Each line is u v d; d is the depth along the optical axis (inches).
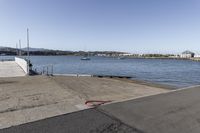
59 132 187.9
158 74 1642.5
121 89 472.4
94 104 288.5
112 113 245.6
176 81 1151.6
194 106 282.2
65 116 232.7
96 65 2972.4
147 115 241.0
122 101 306.5
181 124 214.4
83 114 240.2
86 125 205.5
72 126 202.4
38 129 194.2
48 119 222.1
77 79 633.6
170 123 216.8
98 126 203.6
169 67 2726.4
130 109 263.7
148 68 2447.1
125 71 1932.8
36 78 605.9
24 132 187.3
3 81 526.0
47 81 537.3
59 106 276.4
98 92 409.7
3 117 229.0
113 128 199.8
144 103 295.3
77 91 404.2
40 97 333.1
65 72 1685.5
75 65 2866.6
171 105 286.0
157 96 346.9
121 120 222.1
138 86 562.3
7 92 372.8
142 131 195.2
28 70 830.5
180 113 250.4
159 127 205.6
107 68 2354.8
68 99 322.7
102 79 704.4
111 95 382.9
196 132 195.0
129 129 198.7
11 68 1052.5
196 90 407.5
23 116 232.5
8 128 196.5
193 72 1889.8
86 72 1748.3
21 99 317.1
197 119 229.9
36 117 229.0
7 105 279.6
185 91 397.4
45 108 266.1
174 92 387.5
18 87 430.9
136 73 1716.3
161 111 257.1
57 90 402.6
